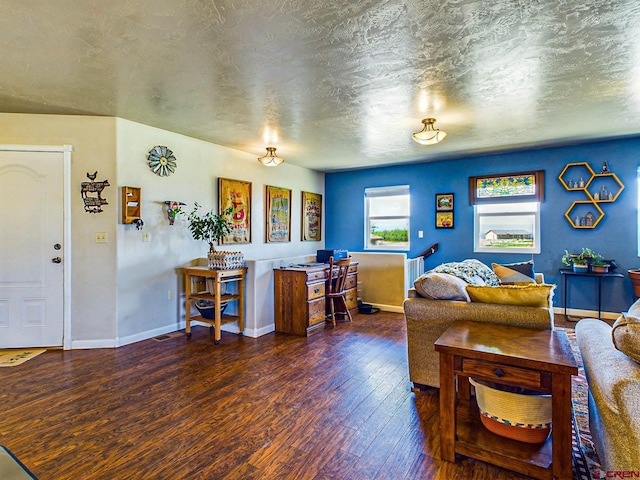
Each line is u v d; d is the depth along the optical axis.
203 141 4.43
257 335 3.92
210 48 2.19
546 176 4.87
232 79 2.63
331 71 2.51
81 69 2.46
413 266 5.39
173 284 4.10
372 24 1.93
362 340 3.78
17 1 1.71
